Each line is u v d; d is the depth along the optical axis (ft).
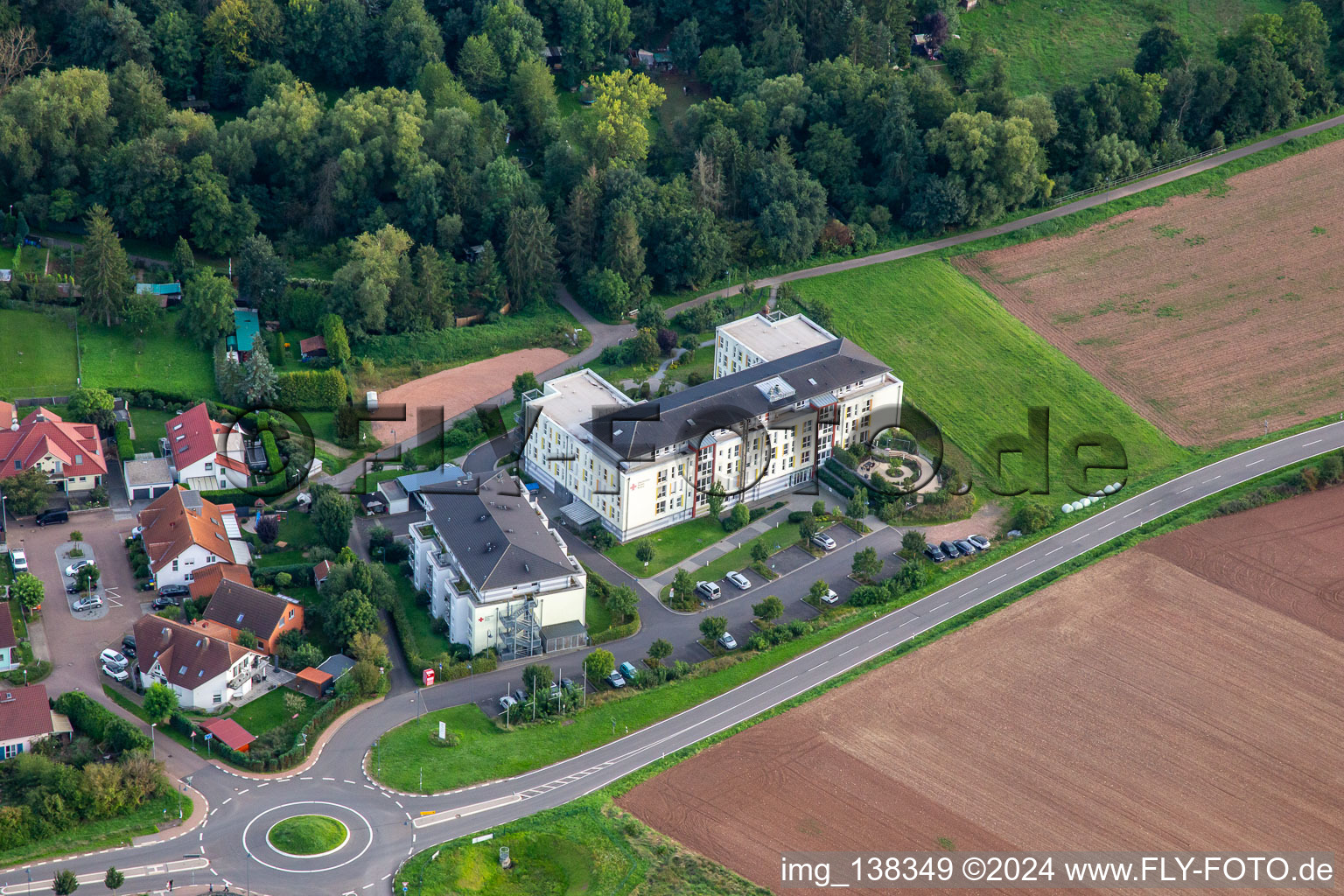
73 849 595.06
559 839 618.44
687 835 626.23
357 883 591.78
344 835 615.57
